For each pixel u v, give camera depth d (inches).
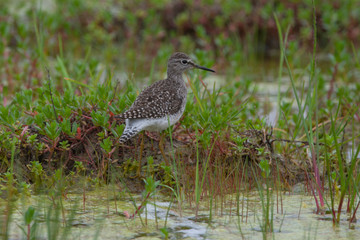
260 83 802.8
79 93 581.0
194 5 1022.4
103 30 978.7
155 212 376.2
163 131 463.2
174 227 367.6
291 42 794.8
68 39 948.6
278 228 370.0
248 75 852.6
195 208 406.3
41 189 431.5
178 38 963.3
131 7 1029.8
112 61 893.2
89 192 433.1
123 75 779.4
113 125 454.9
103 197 423.5
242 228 368.5
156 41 944.9
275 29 984.3
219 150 472.7
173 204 414.3
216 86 748.6
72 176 451.5
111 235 351.3
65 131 450.0
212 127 458.9
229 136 486.3
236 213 397.1
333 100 678.5
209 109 518.9
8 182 421.7
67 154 466.6
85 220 375.2
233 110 527.2
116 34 992.9
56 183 435.2
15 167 450.0
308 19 966.4
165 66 779.4
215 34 968.3
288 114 588.1
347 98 622.2
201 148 477.1
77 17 1000.2
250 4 1013.8
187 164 472.1
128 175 459.2
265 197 434.6
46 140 459.2
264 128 502.6
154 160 476.7
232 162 478.0
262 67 911.0
